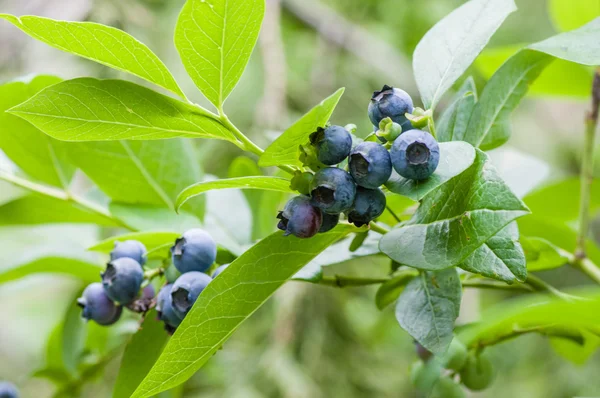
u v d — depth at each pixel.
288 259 0.38
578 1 0.53
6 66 0.78
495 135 0.42
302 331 0.71
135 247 0.41
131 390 0.43
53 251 0.50
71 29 0.36
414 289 0.39
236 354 0.69
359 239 0.41
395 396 0.72
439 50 0.41
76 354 0.51
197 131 0.38
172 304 0.39
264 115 0.75
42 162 0.48
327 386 0.69
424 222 0.37
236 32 0.36
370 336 0.73
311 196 0.36
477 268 0.36
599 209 0.57
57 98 0.37
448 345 0.38
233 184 0.37
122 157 0.46
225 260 0.43
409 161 0.35
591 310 0.32
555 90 0.54
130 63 0.37
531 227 0.50
